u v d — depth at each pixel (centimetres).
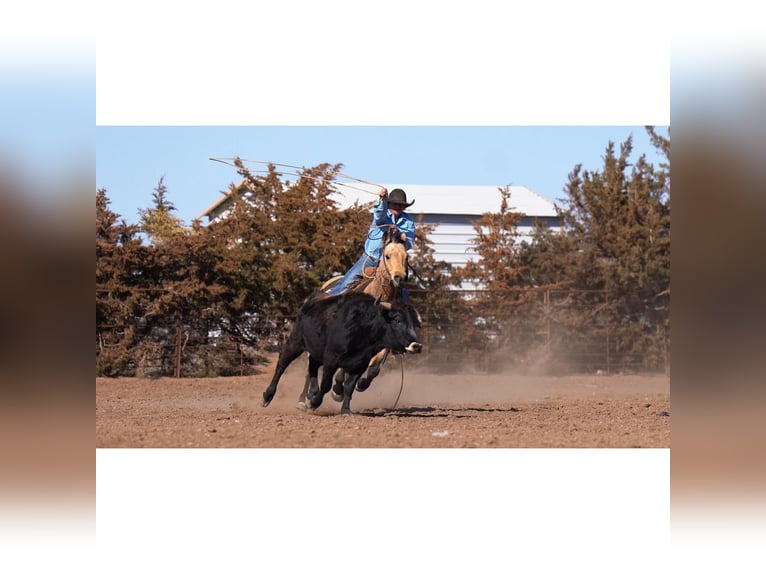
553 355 3275
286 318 3081
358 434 1235
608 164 3625
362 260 1562
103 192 3005
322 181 3200
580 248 3553
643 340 3294
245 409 1733
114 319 2966
